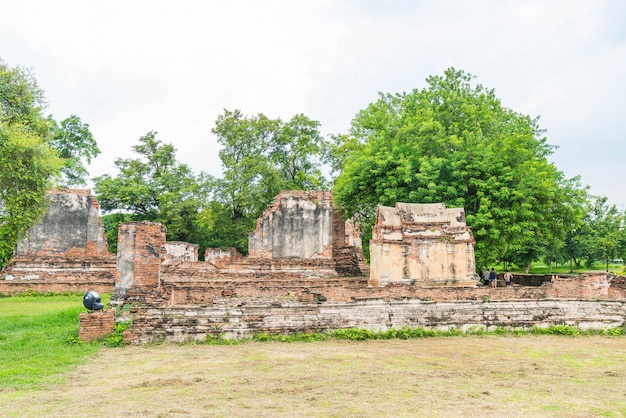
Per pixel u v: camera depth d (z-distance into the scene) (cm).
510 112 4031
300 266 3431
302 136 4862
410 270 2728
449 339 1897
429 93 3569
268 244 3438
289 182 4753
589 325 2080
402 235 2747
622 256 5169
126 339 1627
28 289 2942
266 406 1031
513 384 1266
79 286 3016
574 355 1652
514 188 2912
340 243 3781
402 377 1302
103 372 1300
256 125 4744
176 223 4572
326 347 1691
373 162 3191
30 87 3031
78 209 3438
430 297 2230
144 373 1295
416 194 2978
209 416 963
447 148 3266
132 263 1969
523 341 1883
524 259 4691
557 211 3212
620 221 5300
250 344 1706
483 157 3036
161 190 4719
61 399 1070
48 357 1430
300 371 1341
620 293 2444
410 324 1942
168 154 4869
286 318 1814
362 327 1884
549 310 2077
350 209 3434
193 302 2264
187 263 3434
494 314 2036
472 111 3306
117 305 1881
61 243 3378
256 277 3198
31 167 2562
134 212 4744
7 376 1238
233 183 4484
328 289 2256
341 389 1171
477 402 1094
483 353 1653
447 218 2836
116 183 4619
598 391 1221
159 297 1952
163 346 1634
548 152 3819
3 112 2755
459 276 2781
